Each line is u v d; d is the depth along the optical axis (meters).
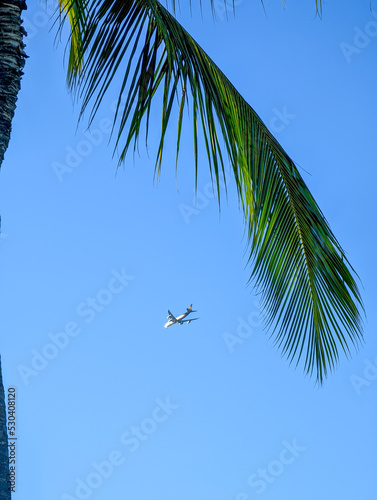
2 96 4.85
